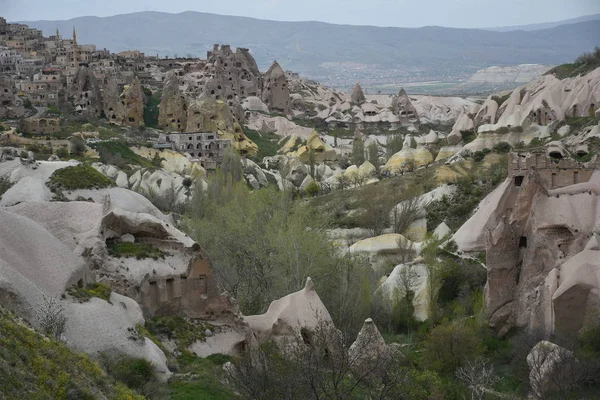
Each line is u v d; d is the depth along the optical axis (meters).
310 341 60.44
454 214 111.88
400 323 76.62
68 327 49.12
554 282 68.00
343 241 110.38
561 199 74.00
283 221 91.94
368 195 120.56
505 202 80.75
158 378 50.66
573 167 80.00
